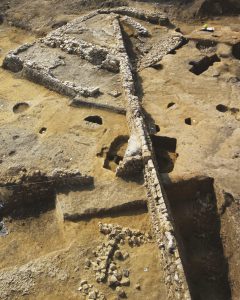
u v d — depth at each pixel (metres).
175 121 15.36
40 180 12.51
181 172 13.23
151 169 12.23
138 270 10.51
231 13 22.50
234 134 14.59
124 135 14.96
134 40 20.39
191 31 21.42
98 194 12.50
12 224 12.34
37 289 10.19
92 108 16.22
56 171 12.67
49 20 23.03
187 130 14.91
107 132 15.09
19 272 10.54
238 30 21.03
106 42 19.59
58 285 10.26
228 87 17.06
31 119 15.96
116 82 17.38
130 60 18.97
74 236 11.45
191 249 12.86
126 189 12.61
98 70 18.12
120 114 15.91
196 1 22.88
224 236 12.52
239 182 12.87
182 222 13.01
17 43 21.88
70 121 15.72
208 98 16.47
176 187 12.98
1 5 24.66
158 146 14.90
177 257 9.71
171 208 12.98
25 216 12.53
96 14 22.30
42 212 12.61
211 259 12.60
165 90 17.00
